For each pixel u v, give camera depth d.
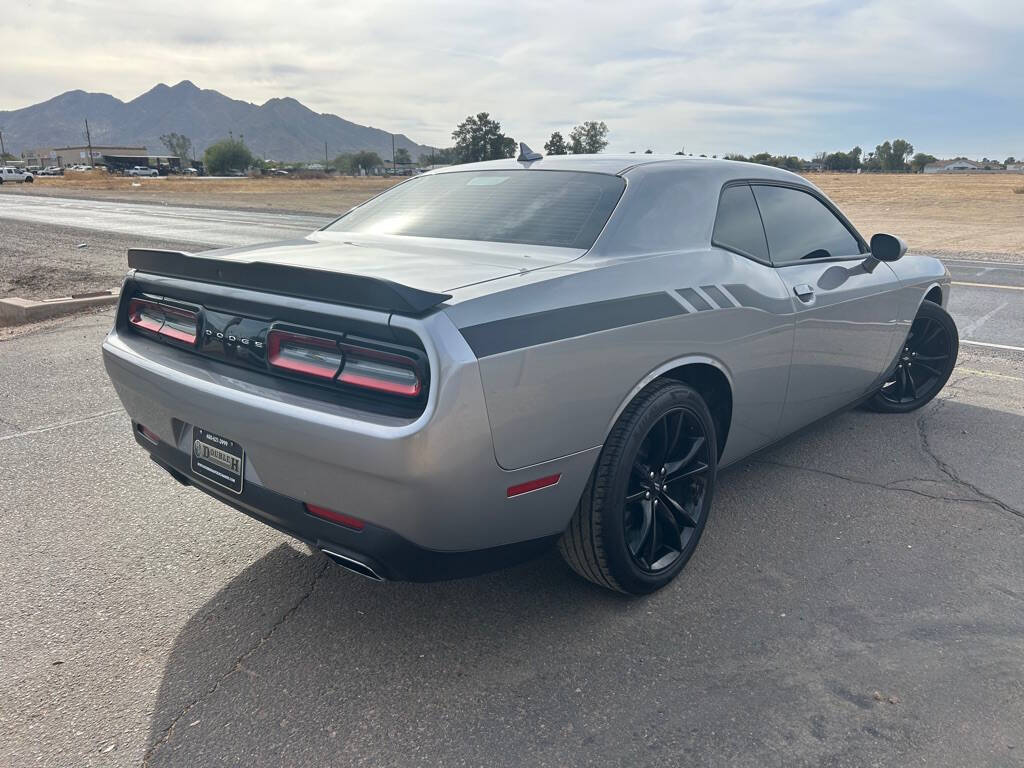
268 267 2.37
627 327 2.59
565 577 3.06
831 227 4.03
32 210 28.48
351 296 2.22
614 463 2.60
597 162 3.31
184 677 2.47
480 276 2.44
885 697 2.35
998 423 4.83
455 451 2.15
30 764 2.10
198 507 3.69
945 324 4.94
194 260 2.63
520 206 3.10
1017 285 10.62
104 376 5.88
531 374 2.29
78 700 2.36
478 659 2.55
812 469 4.11
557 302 2.42
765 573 3.07
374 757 2.13
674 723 2.25
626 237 2.85
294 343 2.40
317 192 48.19
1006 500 3.74
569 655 2.56
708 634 2.67
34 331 7.62
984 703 2.33
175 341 2.82
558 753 2.13
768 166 3.76
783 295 3.37
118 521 3.53
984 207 31.34
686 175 3.21
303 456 2.29
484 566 2.48
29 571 3.10
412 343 2.16
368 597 2.92
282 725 2.25
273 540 3.37
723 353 3.05
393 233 3.21
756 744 2.16
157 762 2.11
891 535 3.39
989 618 2.77
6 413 5.00
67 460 4.23
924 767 2.08
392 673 2.48
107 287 10.63
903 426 4.77
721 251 3.17
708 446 3.02
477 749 2.15
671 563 2.94
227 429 2.49
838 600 2.88
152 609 2.85
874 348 4.23
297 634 2.69
